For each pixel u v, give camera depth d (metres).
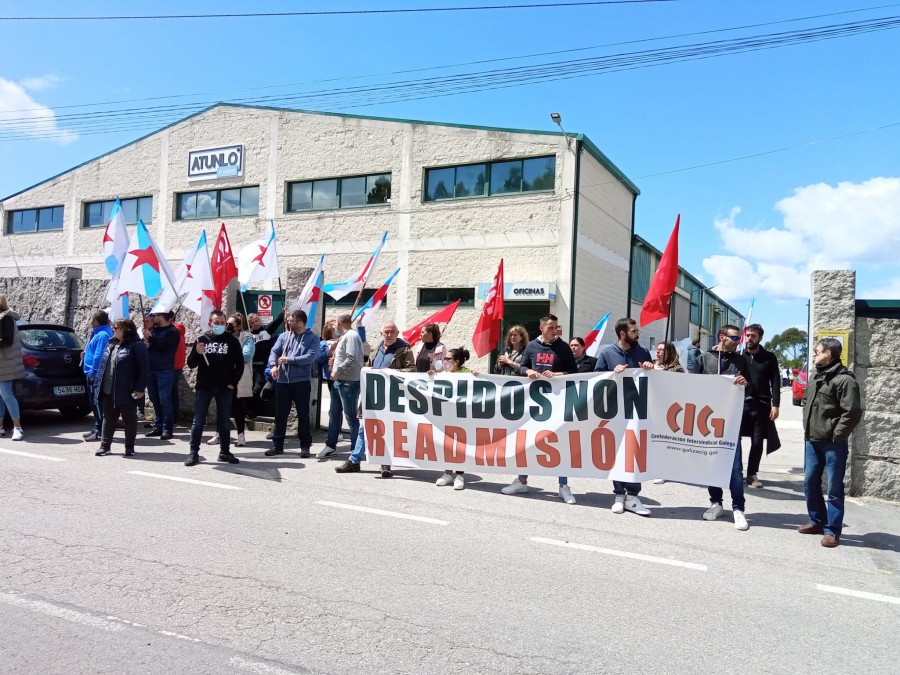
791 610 4.43
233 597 4.21
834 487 5.91
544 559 5.23
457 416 7.59
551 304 18.34
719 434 6.57
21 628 3.71
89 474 7.43
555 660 3.58
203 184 24.59
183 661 3.41
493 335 9.55
